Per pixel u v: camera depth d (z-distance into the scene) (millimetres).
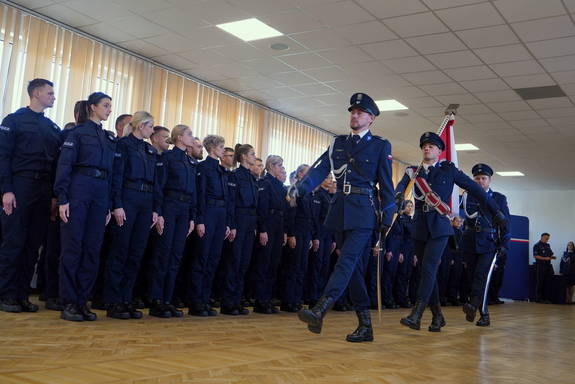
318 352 2713
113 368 1960
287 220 5453
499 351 3291
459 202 5457
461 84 7875
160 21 6523
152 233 4156
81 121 3725
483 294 5059
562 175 13609
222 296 4754
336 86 8453
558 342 4090
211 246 4512
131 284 3961
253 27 6527
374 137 3268
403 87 8203
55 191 3402
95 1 6086
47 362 2002
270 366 2219
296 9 5945
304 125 10820
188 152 4602
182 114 8234
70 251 3430
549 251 12859
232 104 9141
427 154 4270
